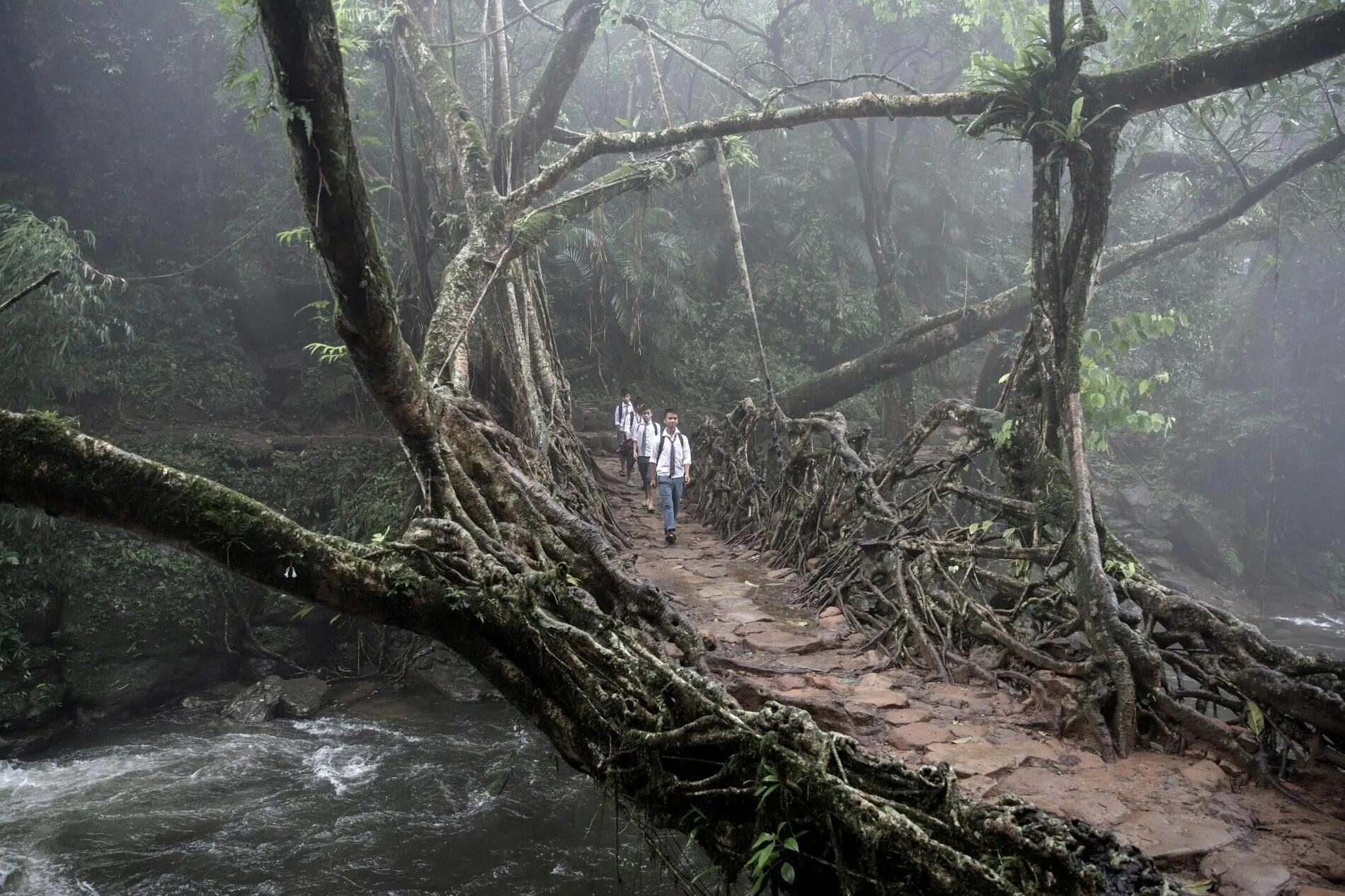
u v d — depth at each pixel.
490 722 11.25
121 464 3.89
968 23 10.91
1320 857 3.43
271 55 3.03
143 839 8.06
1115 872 2.78
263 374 17.27
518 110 13.58
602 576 5.28
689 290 22.23
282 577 3.96
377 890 7.18
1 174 16.19
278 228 17.72
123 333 16.03
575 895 7.07
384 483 13.55
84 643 11.42
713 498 12.56
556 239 19.61
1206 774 4.25
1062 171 6.91
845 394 15.97
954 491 7.39
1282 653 4.73
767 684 5.40
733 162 12.36
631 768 3.75
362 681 12.57
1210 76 6.39
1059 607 5.72
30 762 9.93
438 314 7.84
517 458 7.21
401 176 12.63
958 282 24.25
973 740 4.59
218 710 11.61
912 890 2.86
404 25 12.15
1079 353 6.48
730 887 3.46
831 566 7.70
